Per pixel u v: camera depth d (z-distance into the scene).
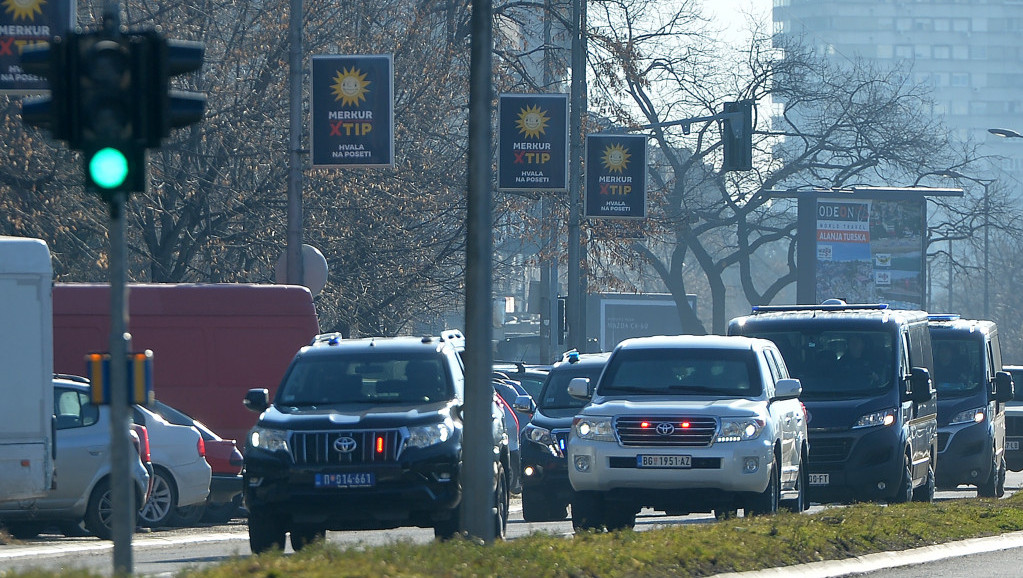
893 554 48.41
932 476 85.38
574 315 122.75
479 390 41.28
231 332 83.88
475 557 37.53
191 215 110.75
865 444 73.44
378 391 53.16
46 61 29.33
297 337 84.44
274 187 111.19
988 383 96.25
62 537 65.12
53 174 94.00
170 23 107.31
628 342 63.00
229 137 107.50
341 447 49.25
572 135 123.00
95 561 51.75
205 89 109.50
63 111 29.27
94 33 29.42
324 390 53.22
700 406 57.50
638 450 56.81
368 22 119.38
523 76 133.88
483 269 41.22
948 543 52.12
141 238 117.62
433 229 126.81
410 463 49.09
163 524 68.56
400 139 118.56
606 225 134.88
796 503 63.81
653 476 56.56
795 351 76.94
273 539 50.06
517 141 100.19
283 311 84.50
